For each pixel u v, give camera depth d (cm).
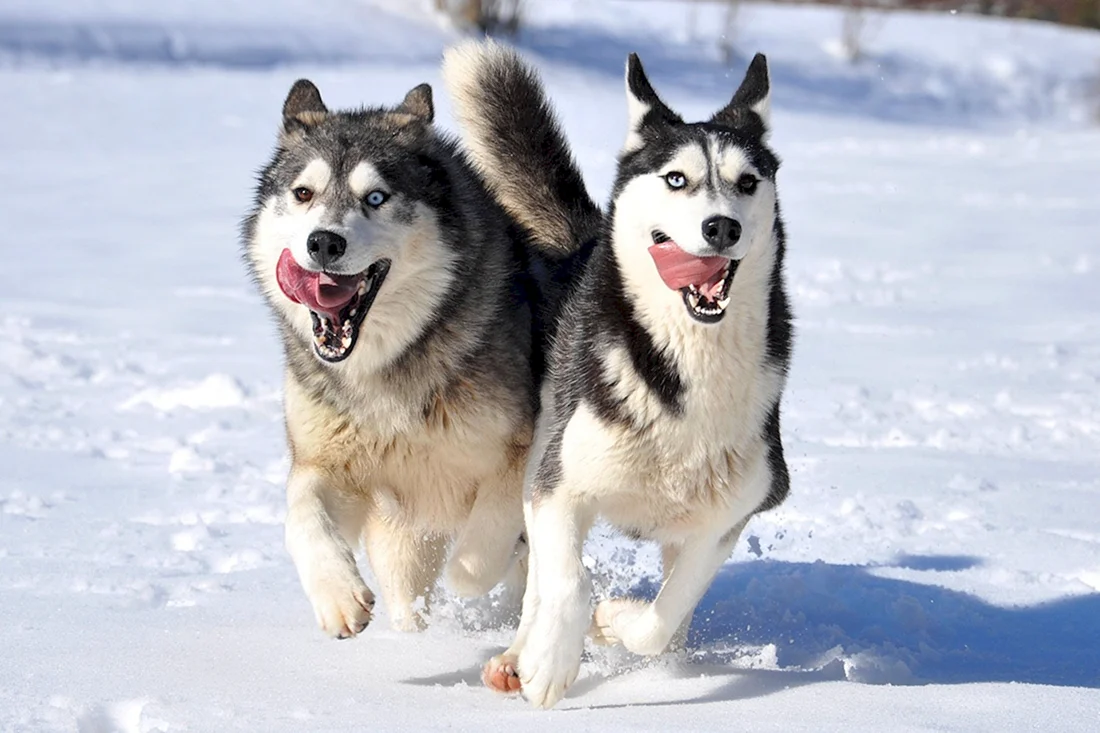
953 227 2348
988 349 1609
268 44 4550
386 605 859
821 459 1205
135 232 2347
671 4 6028
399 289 782
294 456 823
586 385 715
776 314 721
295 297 757
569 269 873
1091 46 6097
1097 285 1944
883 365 1536
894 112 4806
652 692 680
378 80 4056
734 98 809
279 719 599
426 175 813
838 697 648
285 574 880
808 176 2920
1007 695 645
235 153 3156
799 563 954
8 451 1204
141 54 4322
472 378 795
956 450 1246
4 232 2306
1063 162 3125
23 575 856
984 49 5806
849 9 5550
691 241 676
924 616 833
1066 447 1255
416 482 823
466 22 5034
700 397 689
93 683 646
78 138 3269
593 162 2670
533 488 729
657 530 747
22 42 4266
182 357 1570
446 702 651
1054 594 880
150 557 912
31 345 1597
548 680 646
